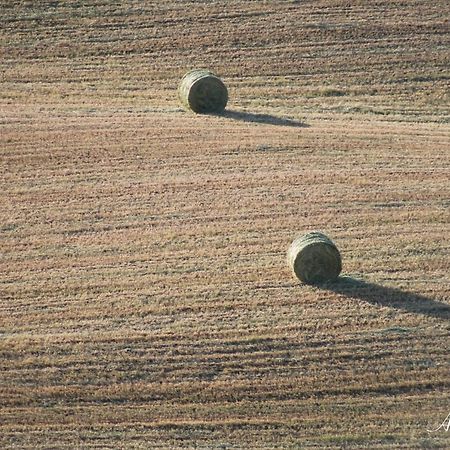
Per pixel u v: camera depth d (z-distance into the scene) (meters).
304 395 81.56
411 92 139.38
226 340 86.44
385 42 147.88
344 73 142.62
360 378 82.75
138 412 80.44
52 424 79.62
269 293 91.94
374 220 103.12
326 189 108.81
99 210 105.81
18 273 95.75
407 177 111.38
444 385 82.06
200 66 145.00
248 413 80.19
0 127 122.56
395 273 94.75
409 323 87.75
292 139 119.88
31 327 88.31
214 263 96.56
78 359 84.81
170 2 157.12
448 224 102.31
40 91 136.62
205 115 128.62
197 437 78.38
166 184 110.31
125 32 151.62
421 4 154.62
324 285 93.12
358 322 88.00
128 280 94.38
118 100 134.25
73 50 148.38
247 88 139.50
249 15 153.62
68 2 157.00
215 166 113.69
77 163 114.81
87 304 91.19
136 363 84.44
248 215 104.25
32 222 103.88
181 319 89.00
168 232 101.69
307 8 154.62
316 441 78.00
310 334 86.81
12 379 83.12
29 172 113.25
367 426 79.00
